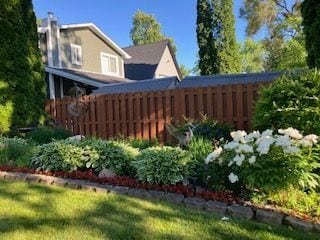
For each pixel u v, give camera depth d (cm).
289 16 2131
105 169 512
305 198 384
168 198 412
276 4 2414
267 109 483
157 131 852
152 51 2839
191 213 368
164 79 1441
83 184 468
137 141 780
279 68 1653
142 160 473
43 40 1833
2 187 464
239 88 747
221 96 770
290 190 379
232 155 403
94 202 401
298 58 1462
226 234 318
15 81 891
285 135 388
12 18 895
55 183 486
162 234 317
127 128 896
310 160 391
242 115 743
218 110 774
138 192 433
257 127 495
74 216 360
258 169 377
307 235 317
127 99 895
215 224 338
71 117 984
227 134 659
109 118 923
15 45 898
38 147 586
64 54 1897
